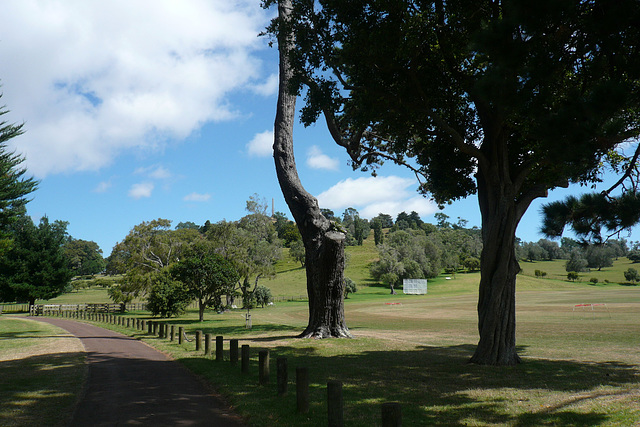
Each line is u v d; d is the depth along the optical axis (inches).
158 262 2240.4
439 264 4544.8
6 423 263.0
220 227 2132.1
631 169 381.7
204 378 414.9
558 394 359.6
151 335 880.9
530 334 893.8
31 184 1408.7
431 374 451.2
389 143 850.8
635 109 355.6
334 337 765.3
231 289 1379.2
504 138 520.1
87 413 292.7
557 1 318.7
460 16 473.1
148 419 278.7
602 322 1107.9
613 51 361.4
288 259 5511.8
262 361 376.5
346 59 511.5
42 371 454.0
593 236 379.6
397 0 446.9
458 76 535.2
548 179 500.7
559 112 313.7
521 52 350.0
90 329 1106.1
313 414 286.0
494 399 343.6
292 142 821.2
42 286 2145.7
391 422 194.2
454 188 621.9
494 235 522.3
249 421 271.7
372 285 4234.7
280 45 613.6
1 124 1298.0
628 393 358.9
